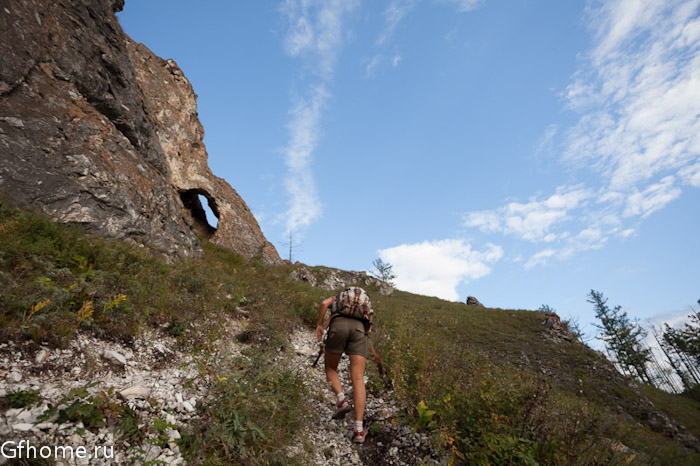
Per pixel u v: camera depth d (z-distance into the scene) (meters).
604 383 12.94
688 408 14.63
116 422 2.60
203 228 24.41
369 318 3.76
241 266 15.09
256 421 3.10
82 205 8.44
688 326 36.75
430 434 3.71
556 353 15.92
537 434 3.57
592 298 39.38
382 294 28.38
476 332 16.94
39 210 7.18
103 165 9.62
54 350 3.28
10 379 2.70
